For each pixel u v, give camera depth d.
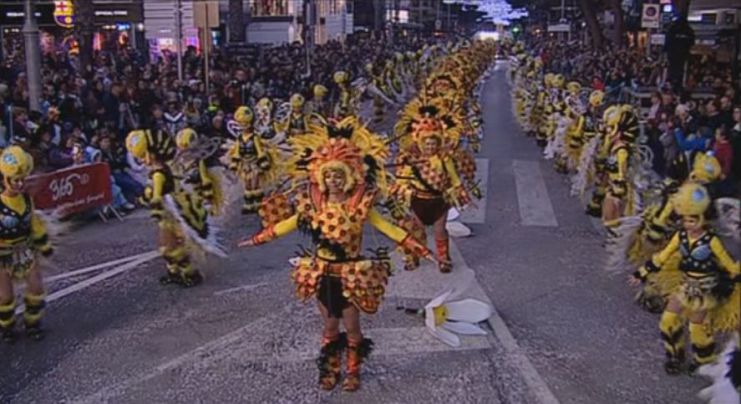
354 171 6.07
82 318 7.92
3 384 6.47
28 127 13.02
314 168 6.11
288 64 26.61
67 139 12.96
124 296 8.57
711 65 27.05
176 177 8.77
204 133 16.08
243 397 6.29
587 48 43.38
